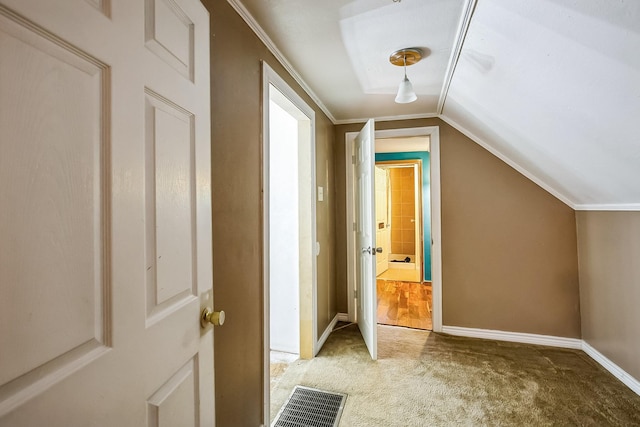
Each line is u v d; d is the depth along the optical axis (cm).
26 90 43
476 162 270
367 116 292
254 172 150
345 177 308
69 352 49
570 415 164
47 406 45
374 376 205
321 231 262
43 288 45
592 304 228
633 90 103
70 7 49
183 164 80
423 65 186
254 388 148
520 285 260
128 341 60
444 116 277
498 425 158
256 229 152
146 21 67
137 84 63
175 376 76
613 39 92
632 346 186
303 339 233
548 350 242
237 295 134
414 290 427
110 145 56
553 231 252
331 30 151
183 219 80
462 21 137
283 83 181
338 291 311
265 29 151
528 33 113
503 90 162
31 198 43
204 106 91
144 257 65
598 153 154
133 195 62
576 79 117
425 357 231
